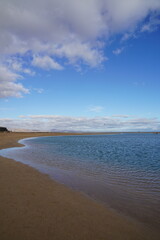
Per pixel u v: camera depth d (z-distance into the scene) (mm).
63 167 11727
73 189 7109
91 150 24047
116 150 24344
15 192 6082
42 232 3621
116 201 6023
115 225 4270
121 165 13102
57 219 4285
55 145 32750
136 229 4148
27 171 9766
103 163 13875
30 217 4258
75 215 4629
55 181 8117
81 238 3520
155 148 27500
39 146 29875
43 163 12953
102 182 8398
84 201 5816
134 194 6805
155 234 3982
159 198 6410
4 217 4152
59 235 3562
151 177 9492
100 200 6043
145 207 5574
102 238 3602
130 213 5090
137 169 11656
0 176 8312
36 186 7027
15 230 3615
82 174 9898
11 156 16312
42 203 5266
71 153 20125
